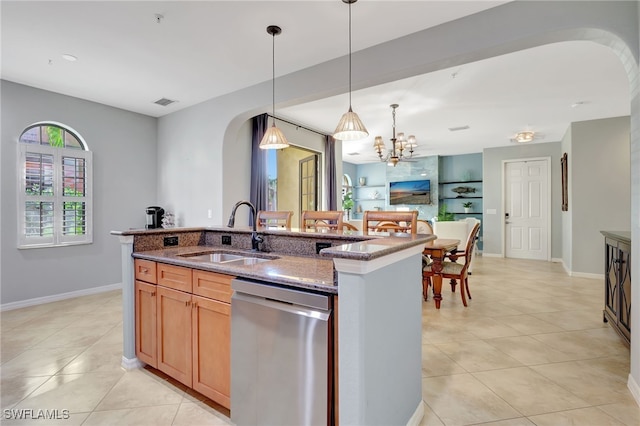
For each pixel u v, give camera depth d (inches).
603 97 163.5
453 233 216.5
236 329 66.1
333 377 54.7
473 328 123.9
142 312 91.4
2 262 142.8
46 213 154.6
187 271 77.9
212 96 161.9
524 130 231.0
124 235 92.2
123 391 82.2
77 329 123.2
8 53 117.7
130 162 185.6
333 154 247.9
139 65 127.3
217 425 69.5
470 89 151.7
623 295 102.7
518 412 73.8
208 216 167.9
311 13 93.0
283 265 73.2
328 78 122.6
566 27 80.0
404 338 65.1
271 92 140.4
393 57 107.3
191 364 77.3
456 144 282.2
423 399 78.7
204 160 169.9
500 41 88.4
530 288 183.6
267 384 61.8
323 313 54.7
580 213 212.2
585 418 71.6
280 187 281.3
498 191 292.8
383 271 55.9
